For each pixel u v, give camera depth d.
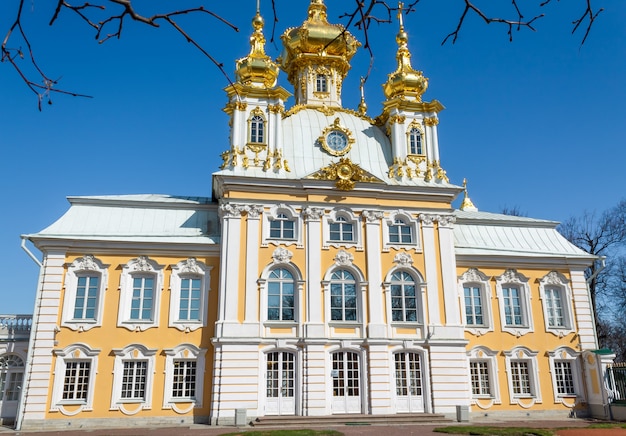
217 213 36.38
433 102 38.75
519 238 39.56
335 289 33.56
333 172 34.94
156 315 31.88
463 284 36.44
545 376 35.41
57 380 29.88
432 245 35.38
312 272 33.22
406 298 34.34
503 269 37.09
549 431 24.78
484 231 39.59
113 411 29.91
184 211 36.12
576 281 37.84
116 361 30.73
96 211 34.84
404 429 27.05
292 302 32.88
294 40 43.12
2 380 31.38
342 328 32.75
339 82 43.34
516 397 34.53
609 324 57.69
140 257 32.78
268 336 31.78
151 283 32.81
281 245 33.47
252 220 33.44
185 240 33.44
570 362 36.22
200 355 31.58
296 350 31.69
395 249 34.81
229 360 30.64
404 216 35.66
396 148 37.72
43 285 31.17
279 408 30.81
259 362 31.11
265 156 35.66
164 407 30.41
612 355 34.41
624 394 33.38
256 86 37.31
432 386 32.59
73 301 31.53
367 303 33.38
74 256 32.19
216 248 33.62
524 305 36.69
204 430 27.16
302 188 34.66
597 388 34.56
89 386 30.06
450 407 32.34
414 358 33.22
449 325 33.94
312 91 42.22
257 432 24.31
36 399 29.23
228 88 36.66
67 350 30.36
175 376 31.31
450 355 33.28
